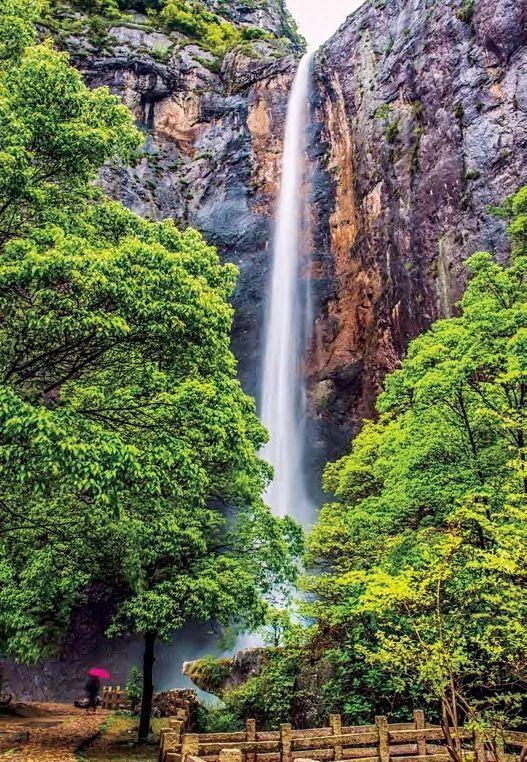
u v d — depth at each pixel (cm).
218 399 1062
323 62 4303
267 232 4194
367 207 3625
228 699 1373
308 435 3697
